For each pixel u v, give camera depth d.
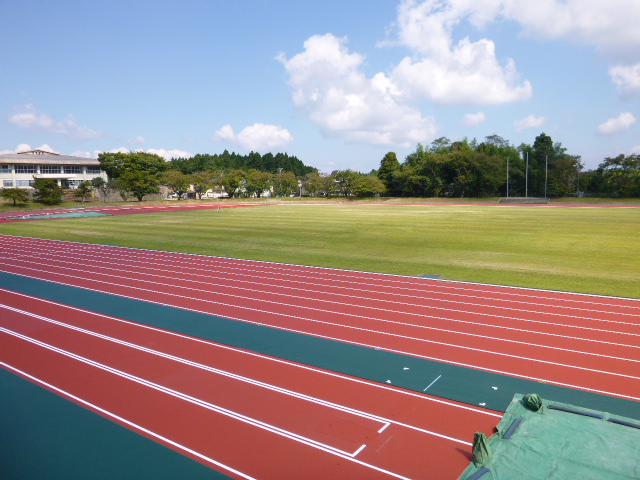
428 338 12.49
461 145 110.12
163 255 26.81
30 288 18.67
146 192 86.06
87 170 93.31
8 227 43.44
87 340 12.59
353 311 15.06
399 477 6.76
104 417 8.55
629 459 6.86
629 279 18.75
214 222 45.84
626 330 12.85
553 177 92.75
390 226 39.41
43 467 7.09
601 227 35.50
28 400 9.22
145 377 10.25
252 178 105.50
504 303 15.74
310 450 7.46
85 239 34.56
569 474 6.58
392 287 18.28
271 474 6.86
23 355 11.55
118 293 17.77
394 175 101.50
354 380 10.01
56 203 73.06
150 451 7.48
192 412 8.71
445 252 25.89
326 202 91.19
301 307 15.61
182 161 157.38
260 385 9.82
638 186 81.25
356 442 7.67
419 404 8.92
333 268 22.28
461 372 10.30
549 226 36.94
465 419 8.35
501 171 94.50
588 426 7.81
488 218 45.41
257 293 17.56
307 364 10.88
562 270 20.69
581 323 13.52
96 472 6.95
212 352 11.69
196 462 7.18
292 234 35.25
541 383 9.67
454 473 6.83
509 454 7.11
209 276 20.75
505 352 11.40
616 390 9.30
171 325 13.83
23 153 100.31
